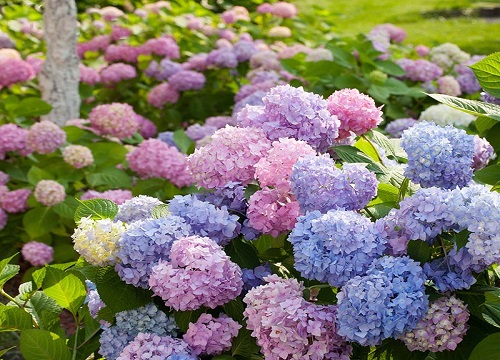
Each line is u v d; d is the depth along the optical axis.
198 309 1.96
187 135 4.14
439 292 1.80
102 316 2.00
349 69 4.35
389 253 1.84
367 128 2.17
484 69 2.12
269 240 2.14
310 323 1.74
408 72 4.41
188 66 5.19
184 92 5.12
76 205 3.51
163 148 3.55
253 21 7.16
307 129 2.08
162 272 1.84
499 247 1.69
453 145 1.90
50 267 2.11
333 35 7.38
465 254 1.76
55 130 3.72
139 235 1.92
